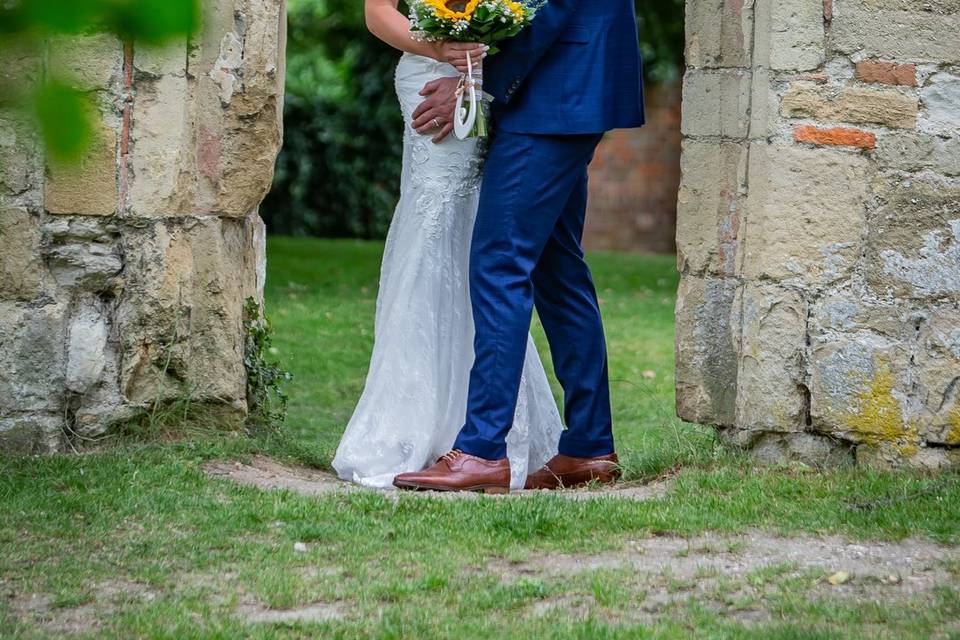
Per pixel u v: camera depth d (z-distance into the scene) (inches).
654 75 1048.2
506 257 271.9
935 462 270.5
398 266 283.3
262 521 236.5
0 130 120.0
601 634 175.5
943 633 178.2
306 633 178.5
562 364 296.2
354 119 1120.2
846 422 273.4
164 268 286.0
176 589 198.4
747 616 188.4
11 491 247.0
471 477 267.9
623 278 824.3
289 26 1152.8
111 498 244.4
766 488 257.4
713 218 280.8
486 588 199.9
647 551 221.8
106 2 83.0
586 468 295.6
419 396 279.1
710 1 277.0
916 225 271.0
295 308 614.5
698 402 286.5
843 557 217.3
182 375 292.5
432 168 280.4
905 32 269.7
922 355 271.0
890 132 271.0
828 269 273.1
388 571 208.5
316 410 430.6
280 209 1115.3
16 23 82.9
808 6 269.4
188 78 285.3
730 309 281.1
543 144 270.2
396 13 279.1
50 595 194.7
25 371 279.1
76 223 279.9
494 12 254.7
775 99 272.1
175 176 284.0
